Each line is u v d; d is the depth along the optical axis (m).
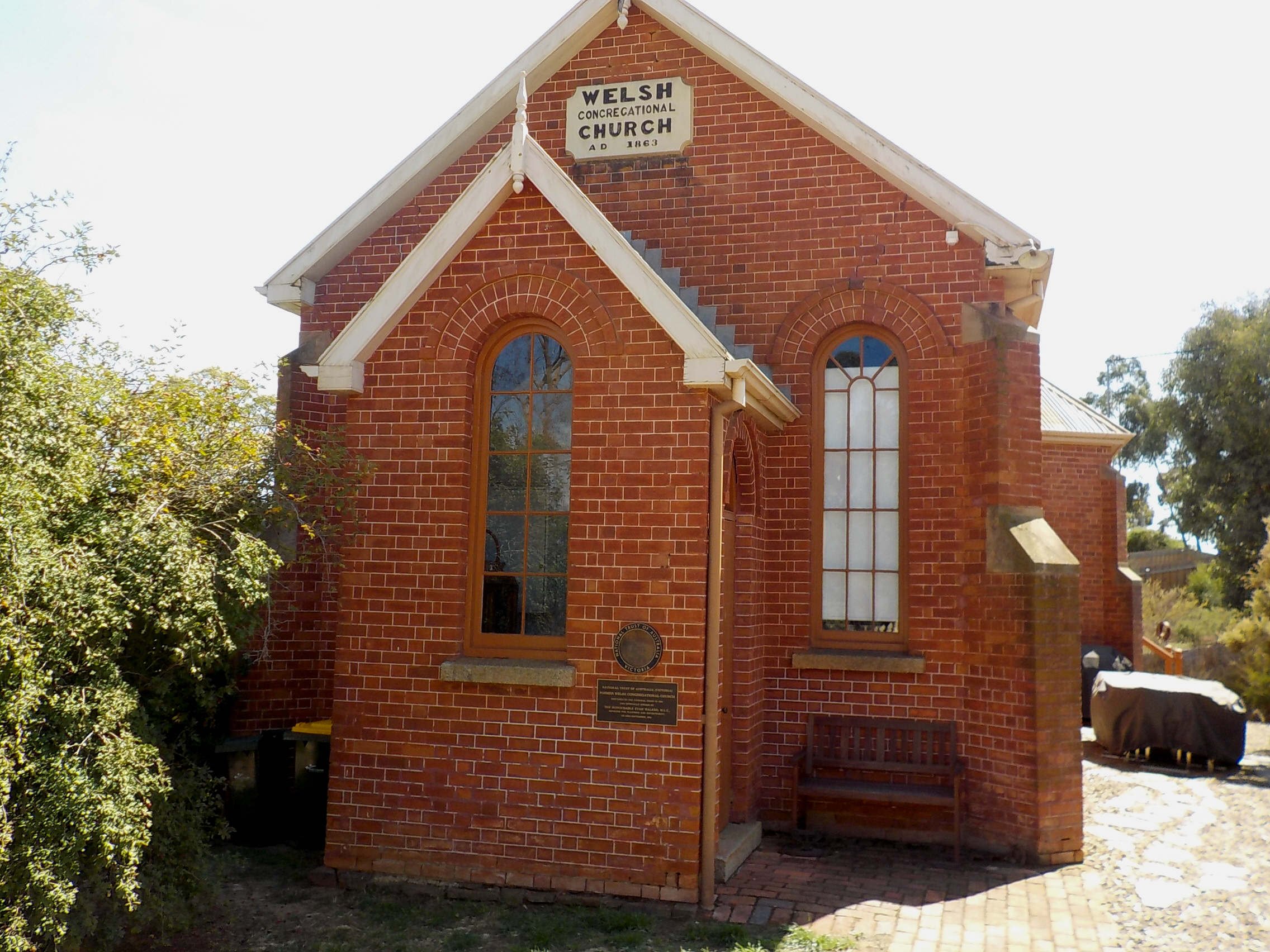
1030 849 8.73
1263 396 37.91
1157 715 13.70
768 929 7.02
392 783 8.02
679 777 7.42
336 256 11.22
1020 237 9.50
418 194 11.24
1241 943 6.87
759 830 9.32
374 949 6.77
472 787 7.85
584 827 7.58
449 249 8.20
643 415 7.78
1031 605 8.88
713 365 7.53
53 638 5.33
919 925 7.14
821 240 10.23
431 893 7.79
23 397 5.57
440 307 8.32
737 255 10.43
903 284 9.96
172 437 6.60
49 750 5.37
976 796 9.24
